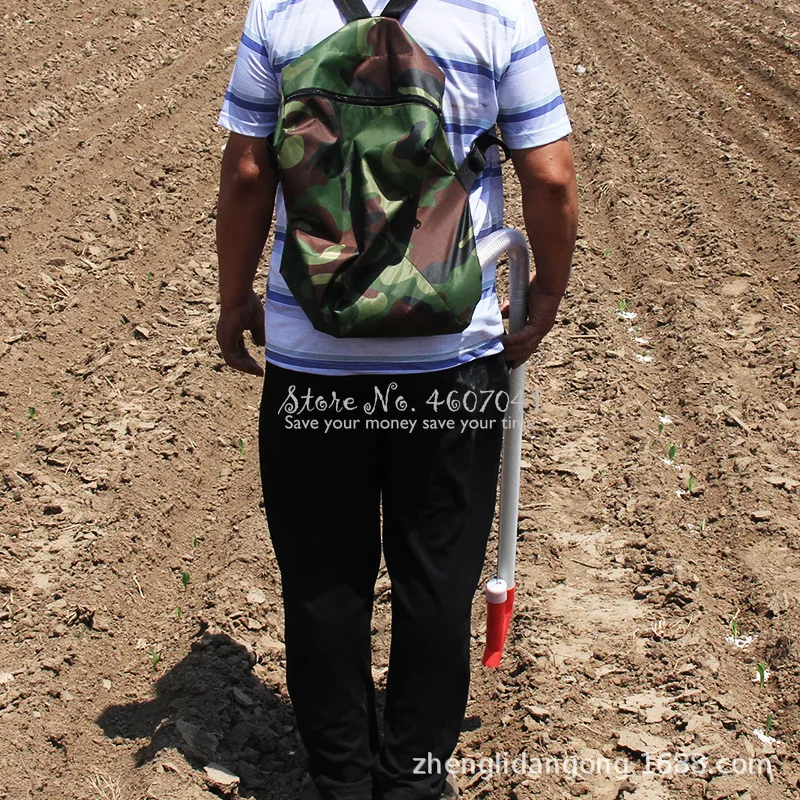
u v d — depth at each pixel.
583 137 9.24
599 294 6.68
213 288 6.64
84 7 11.55
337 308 2.52
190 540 4.63
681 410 5.53
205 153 8.52
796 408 5.51
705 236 7.41
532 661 3.75
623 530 4.55
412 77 2.49
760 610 4.09
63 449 5.02
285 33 2.61
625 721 3.51
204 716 3.48
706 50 11.68
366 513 2.91
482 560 2.93
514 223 7.77
